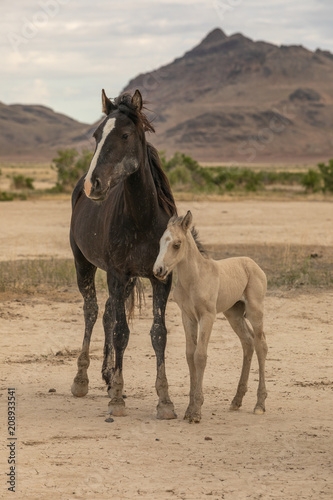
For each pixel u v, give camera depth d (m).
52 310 16.83
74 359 12.50
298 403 9.61
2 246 28.64
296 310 16.72
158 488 6.44
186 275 8.66
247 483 6.57
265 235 32.47
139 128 8.83
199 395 8.71
